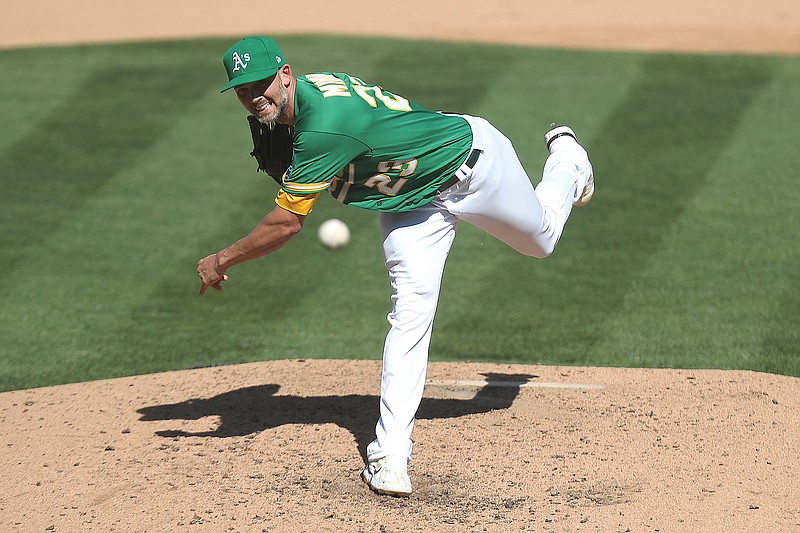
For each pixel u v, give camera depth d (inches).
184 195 1660.9
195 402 931.3
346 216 1619.1
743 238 1454.2
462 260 1439.5
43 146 1855.3
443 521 679.7
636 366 1051.9
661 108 1973.4
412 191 701.3
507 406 902.4
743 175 1678.2
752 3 2910.9
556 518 676.1
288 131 711.1
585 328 1177.4
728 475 736.3
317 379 994.1
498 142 725.3
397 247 722.8
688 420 850.1
